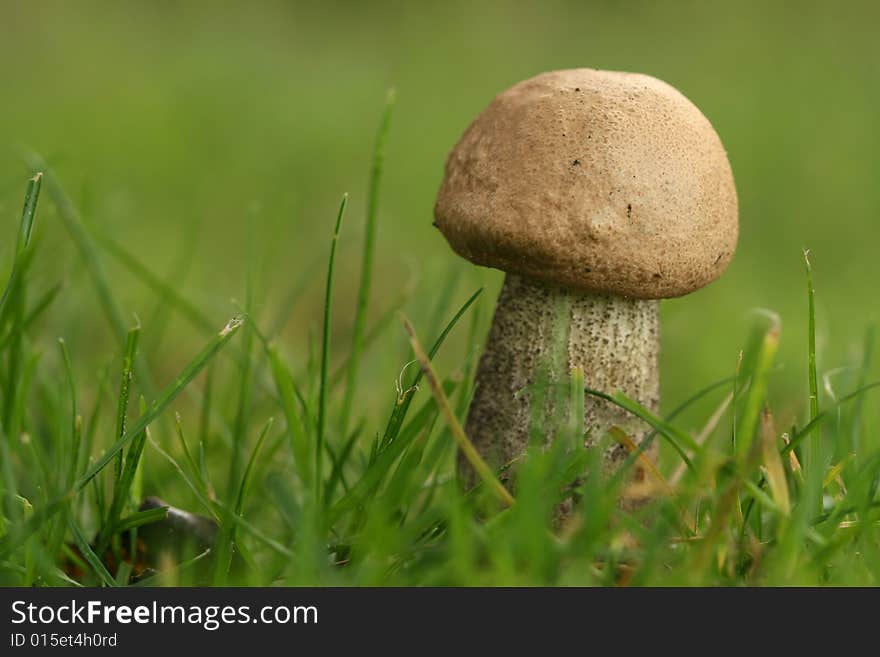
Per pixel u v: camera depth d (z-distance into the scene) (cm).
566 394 63
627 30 211
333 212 118
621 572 61
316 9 217
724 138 138
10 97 143
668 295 62
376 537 59
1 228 77
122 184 116
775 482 60
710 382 77
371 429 70
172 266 92
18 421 64
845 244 112
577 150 61
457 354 82
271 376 70
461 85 171
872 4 199
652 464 62
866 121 144
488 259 62
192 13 205
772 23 199
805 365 77
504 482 63
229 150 132
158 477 66
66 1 194
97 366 73
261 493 65
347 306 96
